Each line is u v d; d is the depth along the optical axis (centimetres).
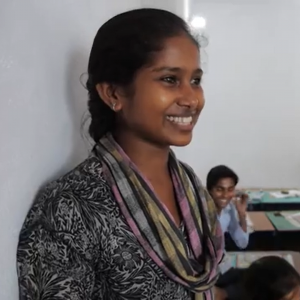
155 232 58
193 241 67
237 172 381
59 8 71
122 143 65
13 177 55
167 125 58
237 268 184
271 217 270
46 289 54
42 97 65
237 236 227
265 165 378
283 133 372
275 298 123
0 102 51
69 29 76
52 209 56
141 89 58
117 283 57
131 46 57
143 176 61
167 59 57
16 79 55
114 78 60
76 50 80
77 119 82
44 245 56
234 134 375
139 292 58
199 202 73
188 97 57
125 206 58
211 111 373
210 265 67
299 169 375
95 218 56
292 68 361
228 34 361
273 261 133
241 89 368
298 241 262
